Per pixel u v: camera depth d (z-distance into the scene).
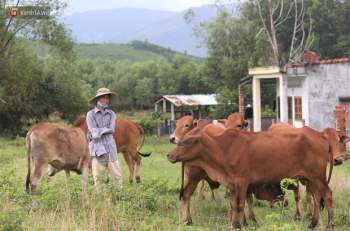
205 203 10.69
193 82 61.50
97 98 10.66
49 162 10.15
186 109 49.50
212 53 41.88
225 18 41.31
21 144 30.67
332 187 12.06
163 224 8.70
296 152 8.54
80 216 8.47
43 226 7.78
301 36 42.53
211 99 48.31
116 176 10.78
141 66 68.00
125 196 9.43
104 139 10.66
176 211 9.80
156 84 63.53
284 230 7.20
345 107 23.55
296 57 37.47
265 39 39.16
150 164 19.22
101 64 76.06
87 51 112.62
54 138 10.15
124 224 7.98
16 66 34.41
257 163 8.48
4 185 10.02
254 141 8.52
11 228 7.35
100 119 10.63
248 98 39.31
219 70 41.94
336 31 43.28
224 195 11.83
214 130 9.69
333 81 23.89
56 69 38.28
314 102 24.03
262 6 40.66
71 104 38.47
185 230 8.40
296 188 9.14
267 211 10.21
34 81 36.56
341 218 9.25
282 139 8.58
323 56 43.00
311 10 40.81
